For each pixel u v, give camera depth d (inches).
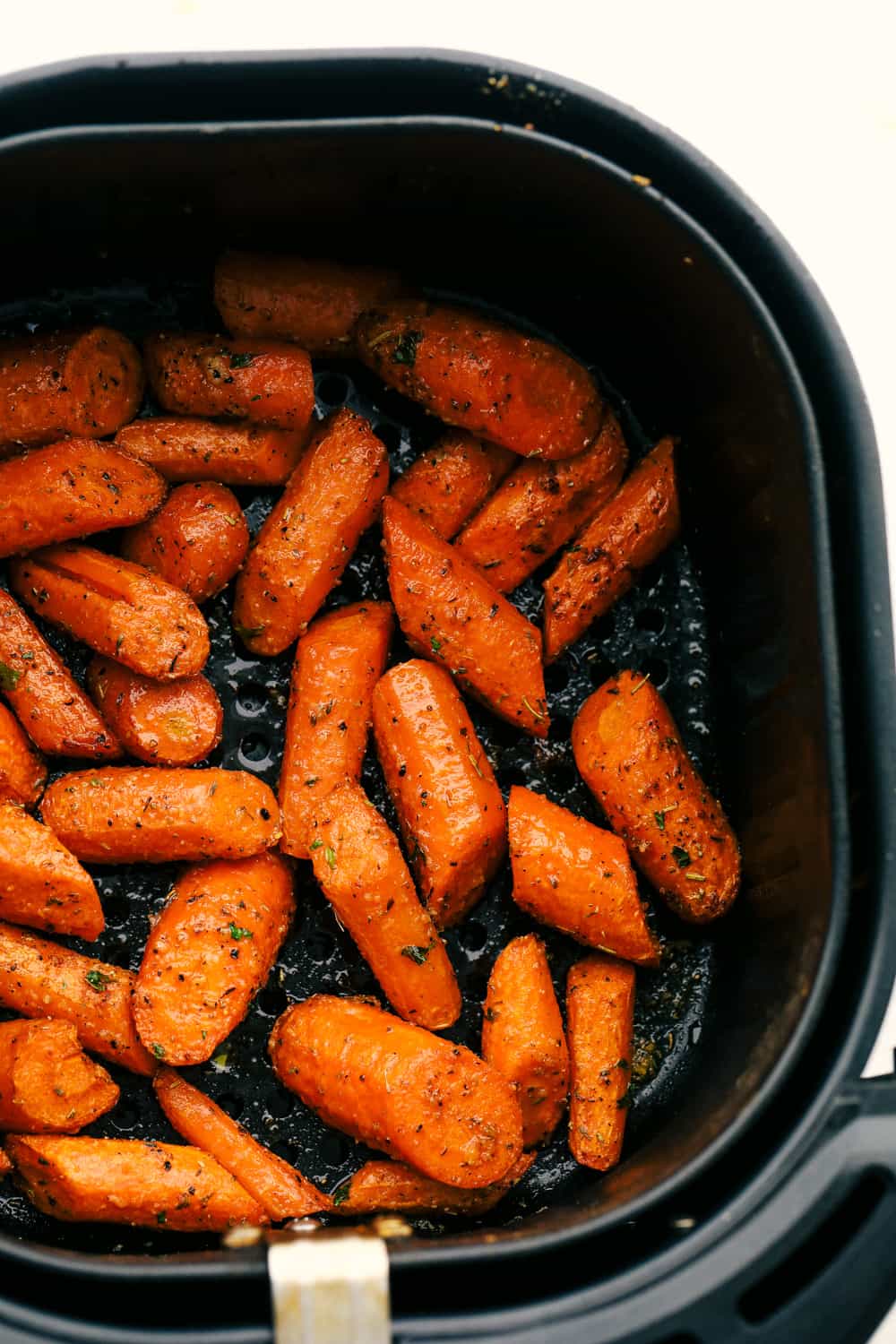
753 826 20.1
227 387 20.0
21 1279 17.7
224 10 21.6
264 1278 17.3
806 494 18.3
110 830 19.7
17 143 18.1
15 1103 19.1
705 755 20.8
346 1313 17.1
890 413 22.2
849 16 22.2
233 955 19.5
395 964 19.7
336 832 19.6
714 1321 17.1
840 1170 17.2
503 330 20.0
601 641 21.0
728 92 22.2
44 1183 19.2
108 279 20.6
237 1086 20.1
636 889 20.2
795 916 18.8
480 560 20.6
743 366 19.0
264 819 19.7
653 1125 20.2
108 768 19.9
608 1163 19.7
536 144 18.4
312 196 19.3
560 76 18.3
